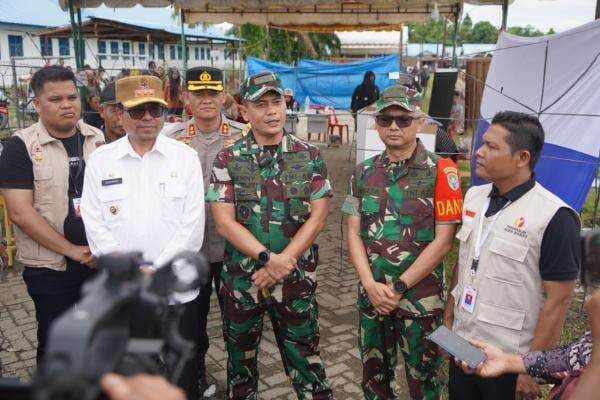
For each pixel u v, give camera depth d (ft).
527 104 17.94
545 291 6.72
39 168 9.21
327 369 12.21
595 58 15.49
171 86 32.27
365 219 8.91
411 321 8.55
